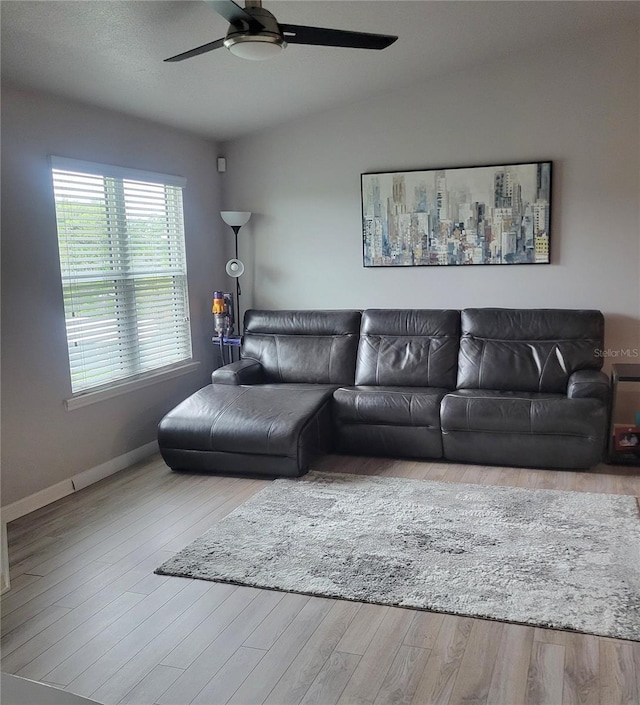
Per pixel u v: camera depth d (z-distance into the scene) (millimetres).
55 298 3953
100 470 4324
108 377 4465
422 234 5227
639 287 4789
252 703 2115
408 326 5000
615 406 4277
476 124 4992
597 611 2529
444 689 2150
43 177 3844
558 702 2074
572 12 4148
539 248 4953
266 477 4230
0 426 3598
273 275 5734
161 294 5027
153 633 2516
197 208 5434
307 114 5387
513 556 2988
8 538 3410
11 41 3137
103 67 3652
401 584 2785
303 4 3412
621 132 4684
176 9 3143
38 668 2324
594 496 3660
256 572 2938
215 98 4562
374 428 4445
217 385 4723
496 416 4141
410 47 4273
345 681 2209
